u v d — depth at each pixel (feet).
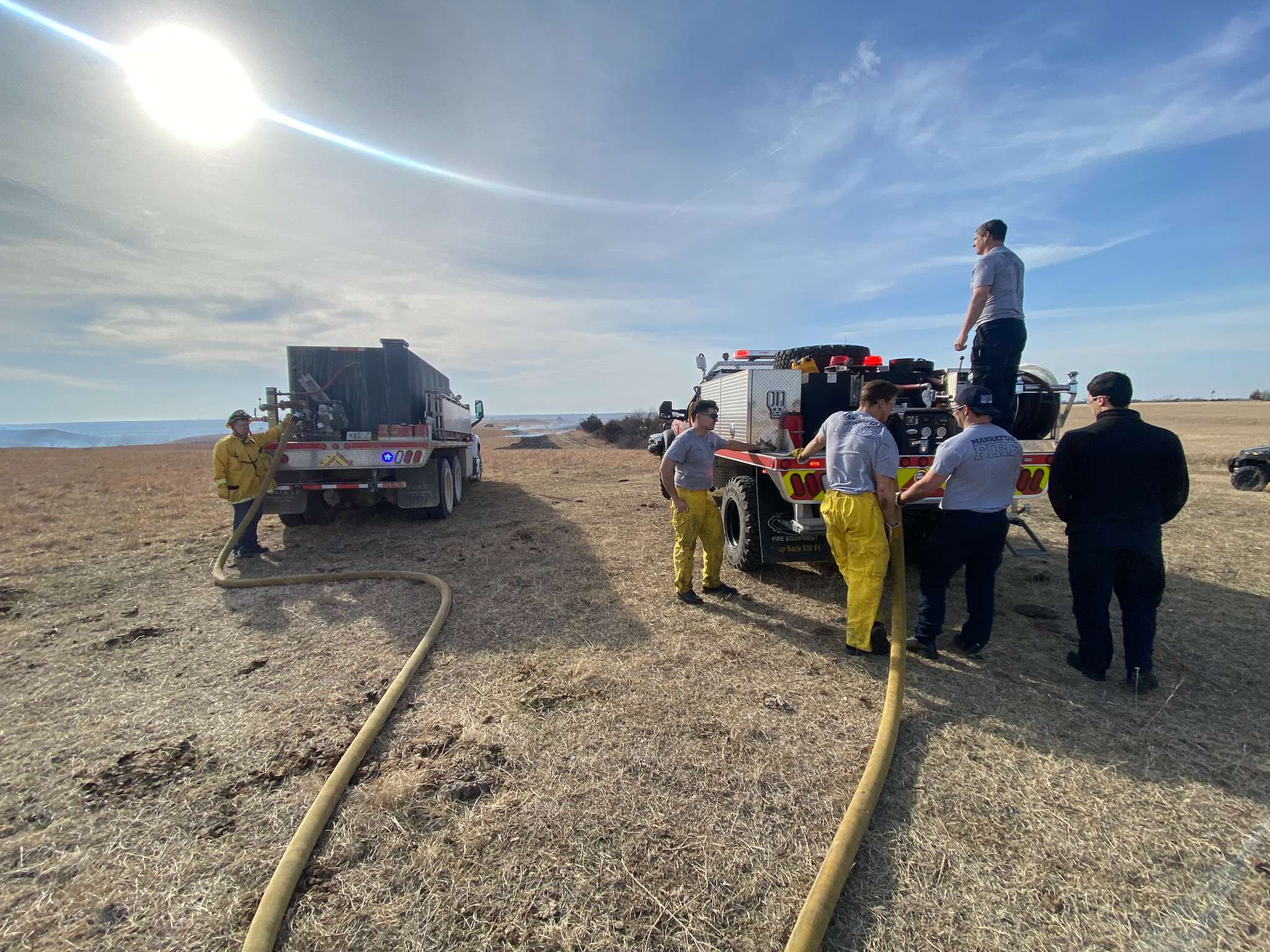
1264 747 8.80
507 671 11.50
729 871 6.62
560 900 6.23
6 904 6.21
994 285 13.69
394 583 17.24
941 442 15.14
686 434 14.79
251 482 20.35
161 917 6.09
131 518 27.63
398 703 10.29
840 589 16.46
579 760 8.60
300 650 12.65
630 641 12.89
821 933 5.63
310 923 5.96
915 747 8.91
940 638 12.98
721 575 17.85
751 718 9.77
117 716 10.00
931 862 6.72
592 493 35.12
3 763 8.66
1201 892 6.23
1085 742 9.01
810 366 16.83
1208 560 18.52
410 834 7.16
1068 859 6.73
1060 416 15.87
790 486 13.97
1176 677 11.03
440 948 5.69
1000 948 5.67
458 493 31.35
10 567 19.20
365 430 24.99
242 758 8.78
